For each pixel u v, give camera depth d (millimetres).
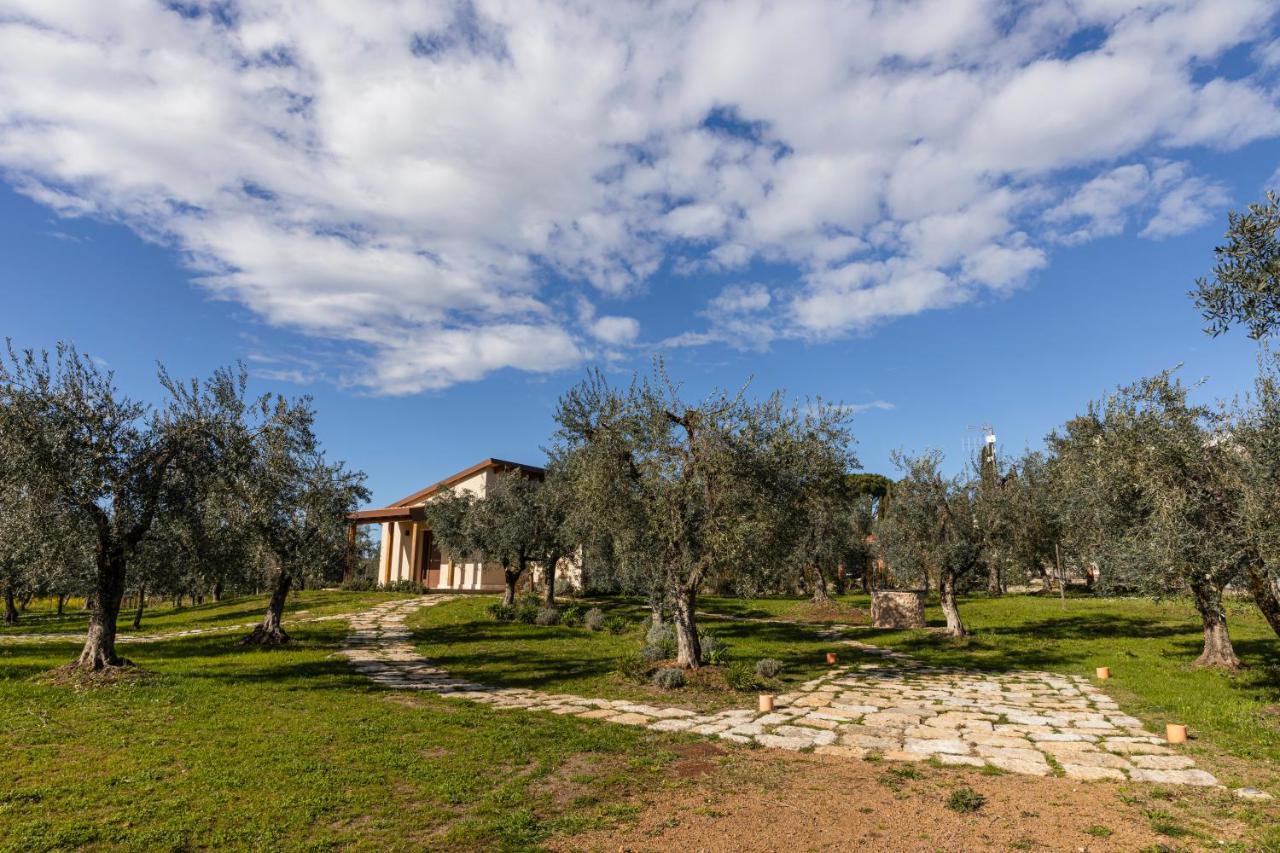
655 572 19562
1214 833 7562
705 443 17703
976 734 12391
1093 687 17328
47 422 14695
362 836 7562
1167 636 25953
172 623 33781
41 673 16703
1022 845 7344
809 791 9180
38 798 8391
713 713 14328
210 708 13602
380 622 30938
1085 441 15617
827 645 26359
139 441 16016
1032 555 38938
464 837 7566
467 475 49062
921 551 27922
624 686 17250
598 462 17844
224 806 8266
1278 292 8008
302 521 24156
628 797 8977
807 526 19750
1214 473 11586
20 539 14367
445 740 11445
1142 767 10164
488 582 48750
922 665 21609
